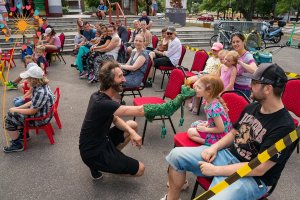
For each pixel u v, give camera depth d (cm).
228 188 182
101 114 243
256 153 192
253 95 183
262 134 184
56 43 818
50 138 361
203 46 1305
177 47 579
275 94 176
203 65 544
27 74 321
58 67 790
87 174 300
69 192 271
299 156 337
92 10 2458
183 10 1656
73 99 533
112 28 630
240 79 399
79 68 679
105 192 271
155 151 347
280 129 174
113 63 250
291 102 338
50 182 286
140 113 256
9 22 948
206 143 253
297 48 1263
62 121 434
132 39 848
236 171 175
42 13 1448
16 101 394
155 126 416
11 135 337
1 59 712
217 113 244
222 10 2645
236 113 279
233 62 380
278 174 185
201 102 460
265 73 173
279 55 1062
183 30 1423
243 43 389
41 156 335
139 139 271
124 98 538
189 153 217
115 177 294
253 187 184
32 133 392
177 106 256
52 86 613
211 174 197
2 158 329
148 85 609
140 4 2064
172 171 224
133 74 457
